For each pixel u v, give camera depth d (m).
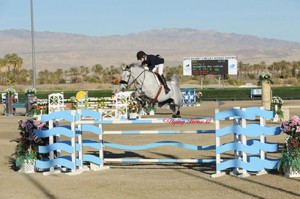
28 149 13.95
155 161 14.03
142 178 12.61
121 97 32.50
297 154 12.14
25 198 10.38
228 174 12.95
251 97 55.94
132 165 15.04
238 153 13.12
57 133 13.90
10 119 34.03
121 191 10.92
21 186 11.75
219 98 56.84
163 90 14.95
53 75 101.75
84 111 14.70
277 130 12.85
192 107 43.59
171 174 13.19
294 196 9.93
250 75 116.62
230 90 57.03
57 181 12.38
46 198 10.33
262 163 12.77
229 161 12.85
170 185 11.53
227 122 27.78
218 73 67.88
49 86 84.50
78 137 14.27
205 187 11.20
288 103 45.81
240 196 10.09
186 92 46.78
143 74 14.66
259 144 12.80
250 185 11.27
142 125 27.78
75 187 11.50
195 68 68.31
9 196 10.62
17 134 23.94
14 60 100.56
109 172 13.80
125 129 25.22
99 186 11.57
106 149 18.09
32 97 37.28
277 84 89.50
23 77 100.06
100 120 14.19
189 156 16.06
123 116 32.41
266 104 29.09
